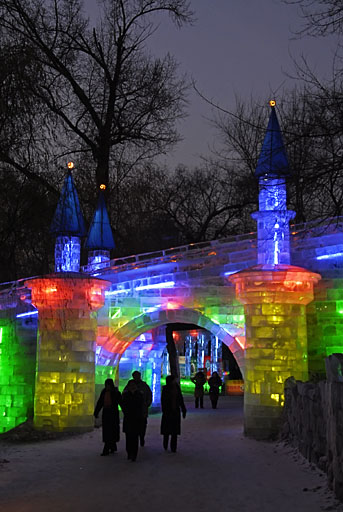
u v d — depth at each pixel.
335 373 8.52
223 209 32.53
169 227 34.16
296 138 8.74
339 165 8.41
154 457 12.14
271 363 15.62
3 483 9.79
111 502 8.36
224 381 36.38
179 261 18.53
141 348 22.67
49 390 17.45
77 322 17.64
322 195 9.01
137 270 18.92
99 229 21.73
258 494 8.66
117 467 11.09
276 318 15.77
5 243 11.50
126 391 11.98
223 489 9.08
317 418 10.17
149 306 18.64
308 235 16.64
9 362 20.36
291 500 8.21
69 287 17.30
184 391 37.34
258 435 15.31
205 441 14.71
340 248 16.66
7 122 10.02
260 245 16.19
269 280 15.50
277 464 11.16
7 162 10.29
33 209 11.57
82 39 26.86
